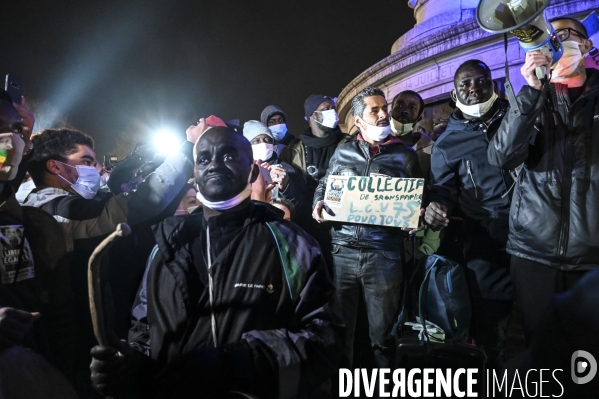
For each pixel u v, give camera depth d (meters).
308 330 1.96
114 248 3.18
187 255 2.05
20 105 2.62
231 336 1.94
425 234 4.04
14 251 2.07
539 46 2.53
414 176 3.82
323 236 4.27
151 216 2.69
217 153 2.03
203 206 2.15
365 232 3.61
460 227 3.83
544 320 2.83
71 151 2.84
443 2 11.50
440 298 3.30
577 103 2.80
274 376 1.81
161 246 2.04
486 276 3.48
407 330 3.49
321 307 2.02
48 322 2.32
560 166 2.79
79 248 2.62
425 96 10.92
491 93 3.48
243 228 2.05
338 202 3.69
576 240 2.69
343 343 2.03
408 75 11.68
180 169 2.66
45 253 2.26
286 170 4.37
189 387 1.77
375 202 3.60
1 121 2.15
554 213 2.76
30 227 2.24
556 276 2.78
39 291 2.22
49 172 2.81
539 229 2.80
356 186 3.68
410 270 3.97
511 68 8.88
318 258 2.06
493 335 3.49
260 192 3.24
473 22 9.38
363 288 3.65
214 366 1.79
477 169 3.50
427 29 11.46
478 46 9.47
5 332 1.67
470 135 3.56
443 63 10.38
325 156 4.80
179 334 1.97
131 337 2.14
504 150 2.80
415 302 3.47
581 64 2.81
